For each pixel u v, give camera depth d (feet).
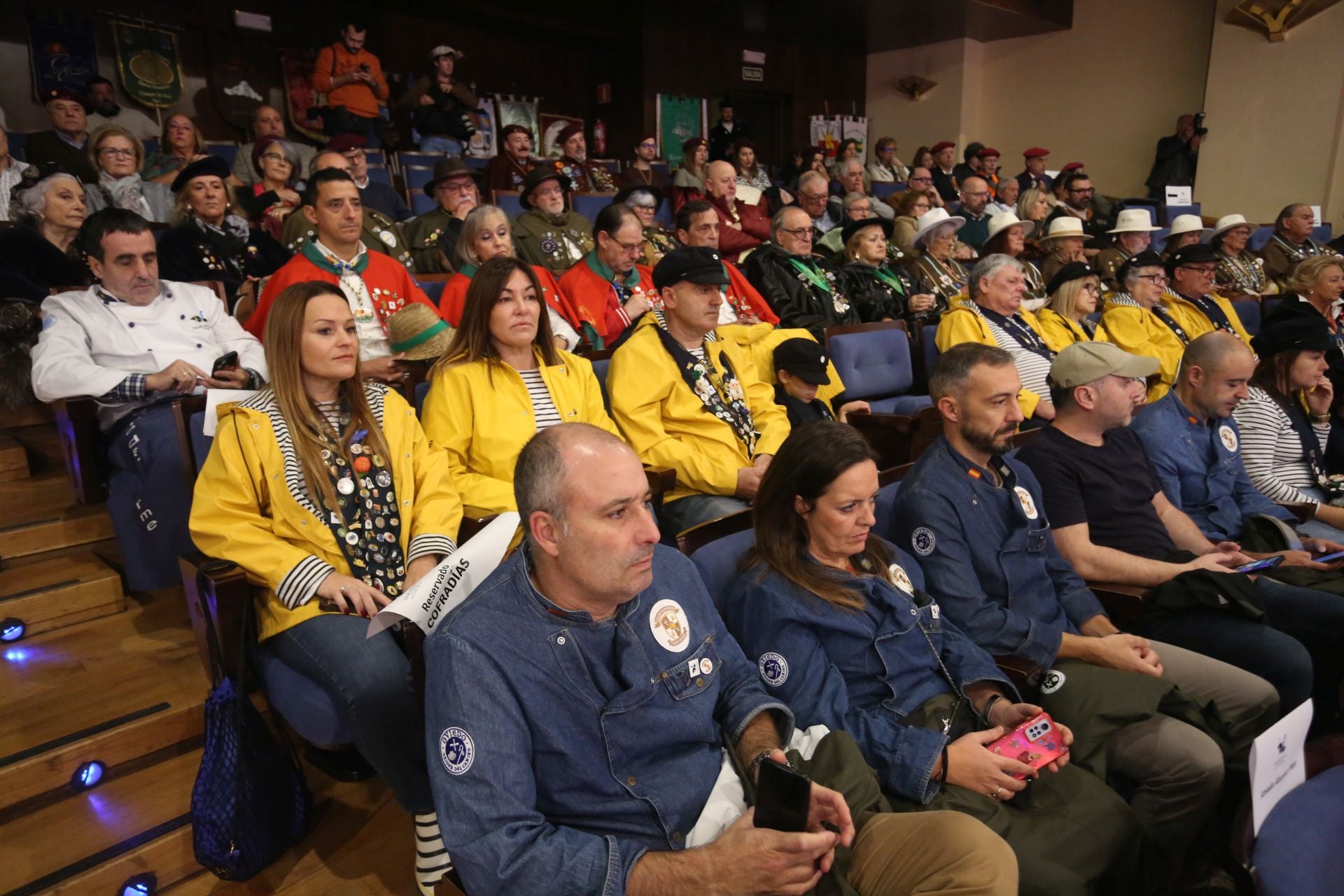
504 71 28.35
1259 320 18.13
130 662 7.15
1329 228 27.32
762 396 9.71
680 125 31.68
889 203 24.48
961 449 6.57
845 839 3.97
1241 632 6.55
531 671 4.04
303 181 17.42
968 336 12.82
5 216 12.28
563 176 17.80
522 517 4.11
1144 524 7.55
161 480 7.44
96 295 8.25
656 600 4.51
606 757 4.16
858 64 36.76
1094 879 4.55
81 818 6.02
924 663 5.47
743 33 32.63
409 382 8.77
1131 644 6.04
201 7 22.56
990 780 4.68
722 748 4.62
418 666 5.32
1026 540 6.57
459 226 14.30
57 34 20.62
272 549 5.81
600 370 9.57
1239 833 3.96
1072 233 18.30
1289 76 28.17
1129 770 5.59
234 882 5.91
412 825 6.43
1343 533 8.71
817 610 5.25
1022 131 35.22
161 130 20.62
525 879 3.63
